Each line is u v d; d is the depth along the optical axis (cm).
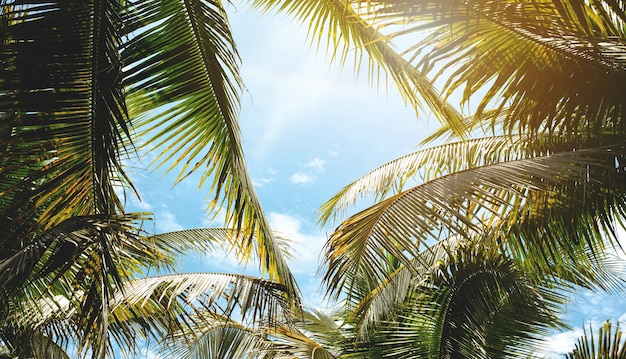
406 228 349
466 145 586
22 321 444
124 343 509
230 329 725
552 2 269
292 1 459
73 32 319
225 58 384
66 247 273
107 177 330
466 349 602
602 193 382
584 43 289
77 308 398
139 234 316
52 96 317
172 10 368
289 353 686
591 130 410
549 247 404
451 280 616
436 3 273
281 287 463
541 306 605
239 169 399
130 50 356
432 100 453
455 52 299
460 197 349
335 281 354
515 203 405
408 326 646
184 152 394
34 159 327
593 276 596
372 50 457
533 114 331
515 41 296
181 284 488
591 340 554
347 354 744
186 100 386
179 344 695
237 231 419
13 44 311
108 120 327
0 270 260
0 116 315
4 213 323
